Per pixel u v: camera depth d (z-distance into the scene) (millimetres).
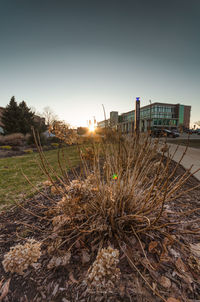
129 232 1173
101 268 750
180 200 1869
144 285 855
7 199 2209
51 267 1005
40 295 845
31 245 938
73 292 847
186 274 910
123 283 867
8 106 18562
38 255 940
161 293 809
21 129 18234
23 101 19969
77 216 1319
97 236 1227
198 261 970
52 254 1112
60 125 1444
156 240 1167
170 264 978
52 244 1154
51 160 5281
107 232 1233
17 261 861
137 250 1081
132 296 798
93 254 1081
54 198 2121
